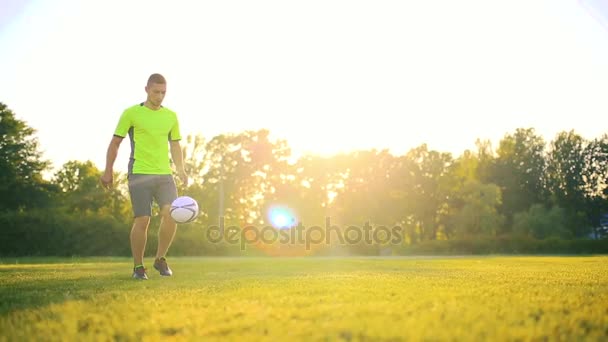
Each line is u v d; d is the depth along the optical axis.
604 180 60.12
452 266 8.51
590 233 56.81
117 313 2.65
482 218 51.47
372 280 4.52
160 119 5.73
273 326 2.22
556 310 2.63
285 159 56.62
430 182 58.22
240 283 4.27
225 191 51.78
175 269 7.29
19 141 42.47
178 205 5.62
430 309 2.60
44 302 3.13
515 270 6.80
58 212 29.72
